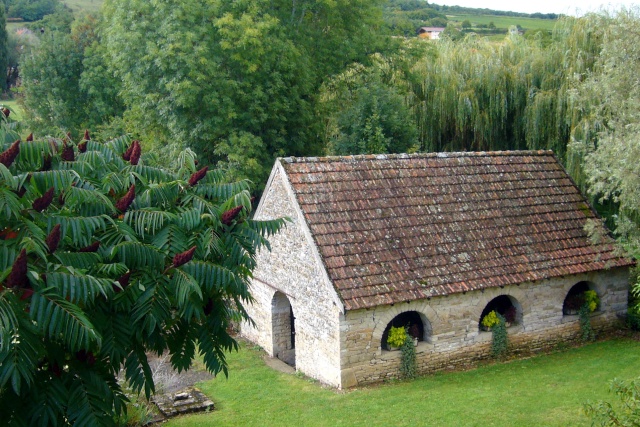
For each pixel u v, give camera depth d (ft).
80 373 27.09
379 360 53.88
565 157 84.89
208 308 32.40
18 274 22.24
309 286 55.83
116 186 31.45
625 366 55.83
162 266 28.89
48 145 28.81
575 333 63.87
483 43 112.37
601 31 72.54
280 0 101.50
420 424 45.16
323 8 104.42
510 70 94.94
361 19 109.60
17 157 27.99
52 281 23.77
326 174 59.31
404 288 53.47
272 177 60.34
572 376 54.03
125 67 93.97
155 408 50.60
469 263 57.77
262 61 92.43
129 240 28.40
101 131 119.03
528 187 67.31
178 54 85.92
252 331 70.33
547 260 61.16
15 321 22.34
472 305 57.72
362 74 112.06
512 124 95.86
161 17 90.48
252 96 91.71
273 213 61.21
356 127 89.71
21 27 216.54
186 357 32.48
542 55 92.79
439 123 99.96
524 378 54.08
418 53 111.04
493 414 46.42
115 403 28.17
